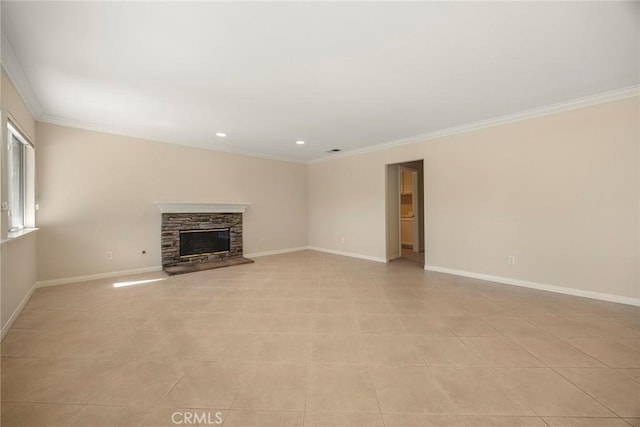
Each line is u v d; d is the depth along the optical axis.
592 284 3.19
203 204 5.16
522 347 2.11
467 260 4.24
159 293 3.47
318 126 4.14
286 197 6.66
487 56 2.28
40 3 1.62
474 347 2.11
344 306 3.01
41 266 3.67
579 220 3.26
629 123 2.94
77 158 3.93
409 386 1.66
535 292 3.44
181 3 1.64
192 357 1.99
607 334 2.30
